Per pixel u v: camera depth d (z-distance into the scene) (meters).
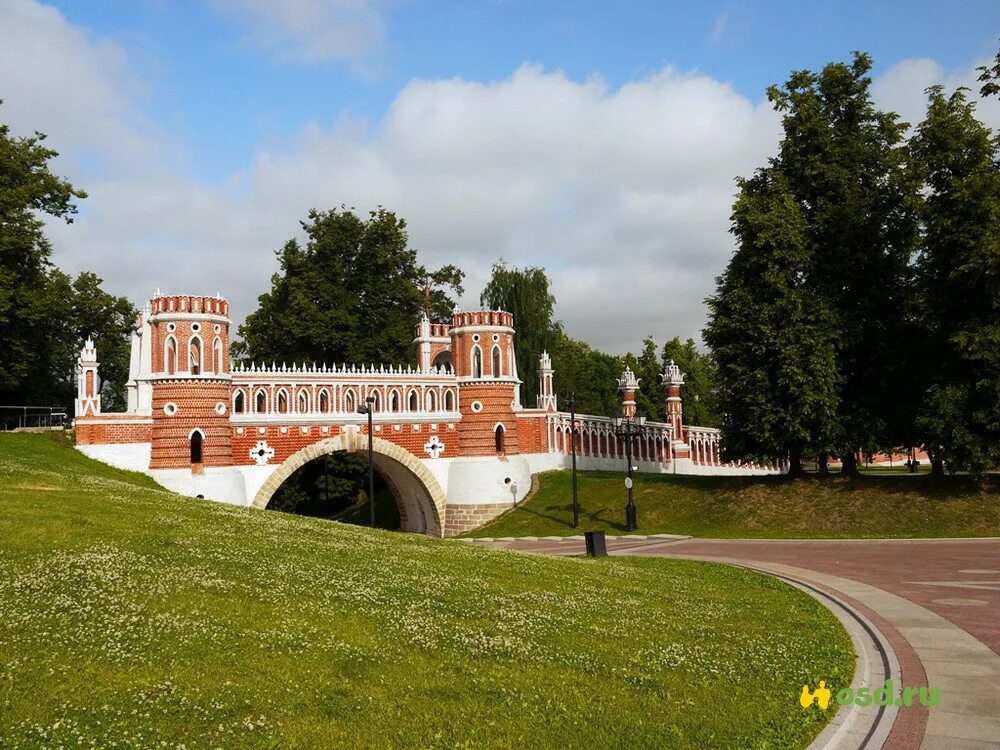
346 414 57.78
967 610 21.47
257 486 54.03
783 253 49.28
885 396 50.12
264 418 54.28
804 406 47.31
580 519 55.31
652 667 14.69
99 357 82.56
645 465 77.06
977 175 43.00
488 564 25.05
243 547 21.84
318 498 83.69
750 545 41.75
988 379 42.62
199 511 28.53
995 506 42.56
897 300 50.25
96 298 81.25
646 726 11.96
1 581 16.25
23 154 56.53
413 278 84.94
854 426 48.75
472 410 63.03
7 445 46.34
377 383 59.72
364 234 80.25
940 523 42.47
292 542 24.03
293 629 15.16
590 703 12.74
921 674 15.27
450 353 73.12
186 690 12.16
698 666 14.92
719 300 53.34
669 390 79.75
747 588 25.75
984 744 11.81
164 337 51.16
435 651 14.82
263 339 81.75
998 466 45.34
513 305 84.56
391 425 60.03
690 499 53.69
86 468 46.41
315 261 79.50
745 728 12.10
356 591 18.41
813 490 49.41
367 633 15.45
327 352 77.94
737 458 53.44
